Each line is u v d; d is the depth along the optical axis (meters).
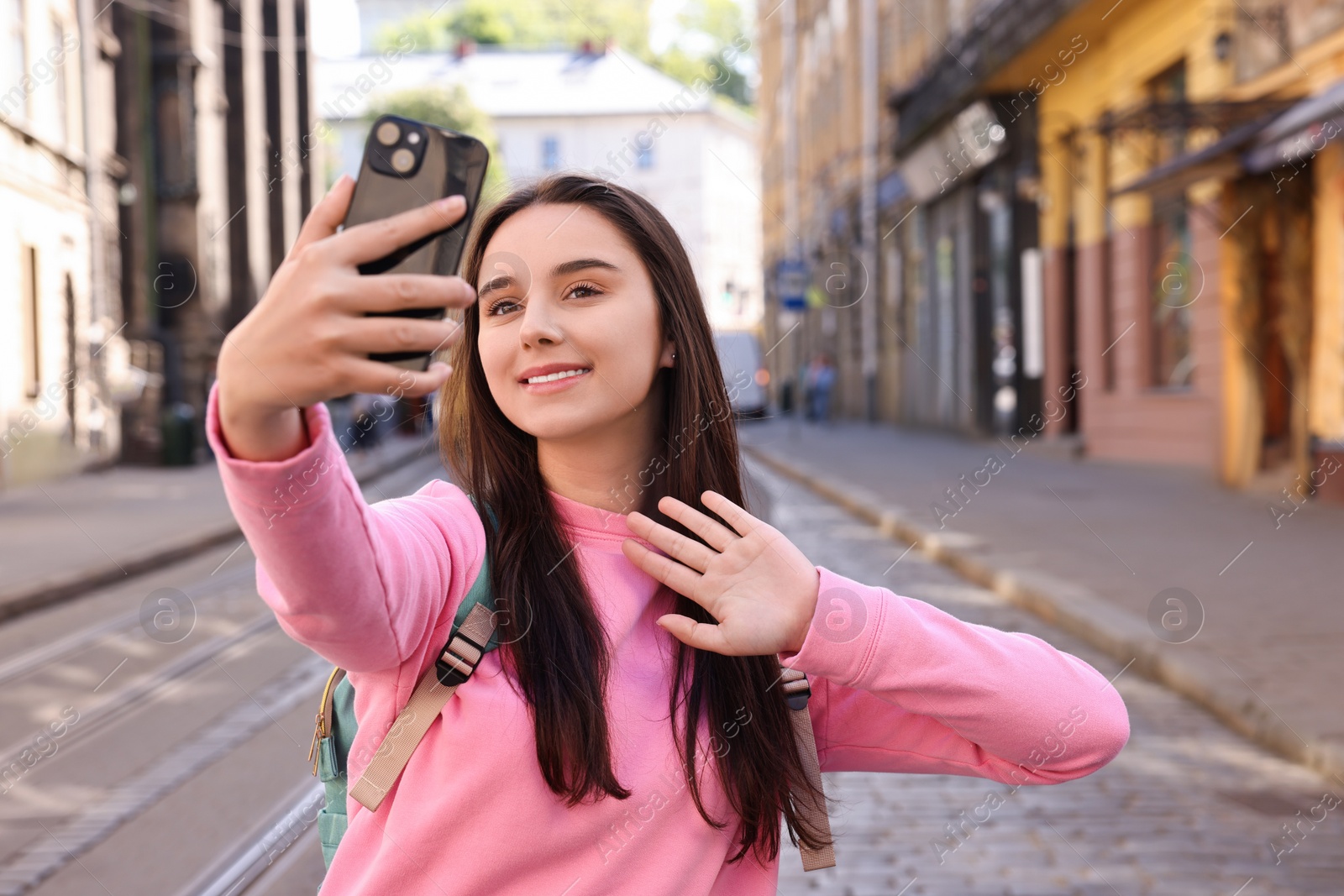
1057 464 15.91
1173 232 14.17
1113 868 3.37
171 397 20.28
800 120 29.62
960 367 21.22
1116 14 14.70
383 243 0.80
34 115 15.22
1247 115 11.11
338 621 0.99
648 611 1.25
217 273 21.28
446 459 1.27
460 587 1.16
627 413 1.25
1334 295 11.00
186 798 3.82
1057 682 1.20
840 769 1.37
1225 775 4.11
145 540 10.28
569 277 1.18
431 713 1.13
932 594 7.43
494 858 1.11
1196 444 13.36
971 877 3.31
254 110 22.64
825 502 12.69
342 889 1.14
